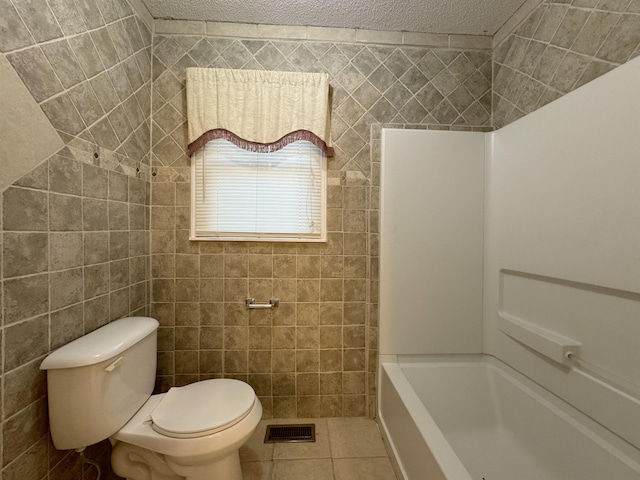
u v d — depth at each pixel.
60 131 0.91
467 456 1.23
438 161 1.49
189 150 1.45
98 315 1.10
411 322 1.50
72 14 0.95
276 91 1.46
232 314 1.52
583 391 0.97
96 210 1.08
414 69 1.58
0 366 0.74
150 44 1.45
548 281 1.14
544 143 1.13
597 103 0.91
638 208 0.79
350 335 1.57
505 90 1.51
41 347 0.86
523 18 1.39
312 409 1.56
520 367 1.28
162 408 1.04
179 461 0.94
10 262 0.76
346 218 1.56
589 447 0.94
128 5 1.27
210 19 1.47
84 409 0.87
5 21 0.73
